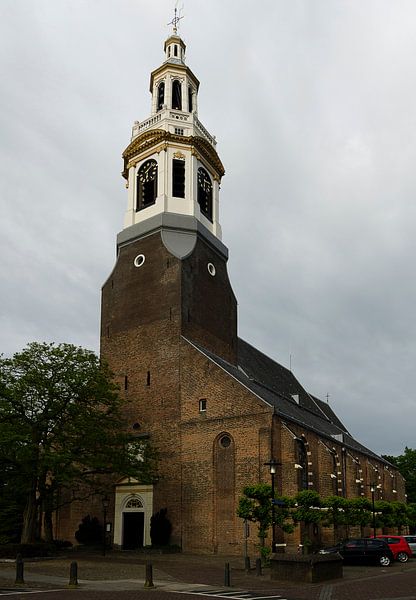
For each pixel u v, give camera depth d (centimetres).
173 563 3562
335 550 3962
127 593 2216
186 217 5459
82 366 4050
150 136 5700
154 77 6162
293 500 3688
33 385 3847
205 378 4678
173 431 4700
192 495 4453
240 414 4422
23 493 3953
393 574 3212
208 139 6119
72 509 4969
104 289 5603
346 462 5903
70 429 3925
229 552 4175
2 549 3666
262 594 2280
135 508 4709
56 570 3019
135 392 5019
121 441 4216
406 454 9694
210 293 5491
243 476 4272
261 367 6794
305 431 4912
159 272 5253
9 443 3581
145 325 5175
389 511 5469
